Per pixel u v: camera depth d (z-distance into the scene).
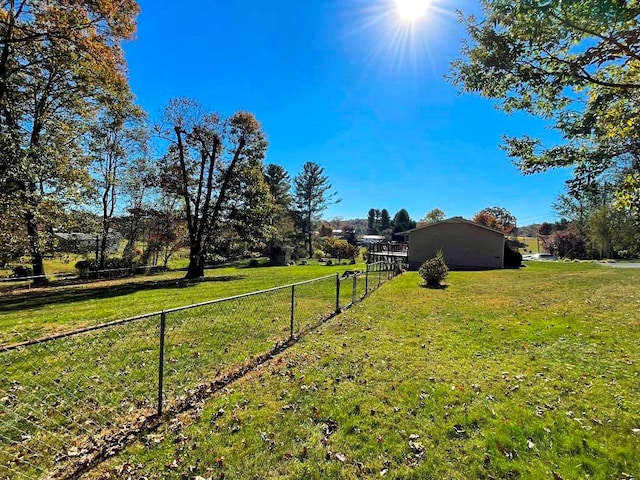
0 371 4.81
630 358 5.12
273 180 44.22
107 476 2.73
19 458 2.95
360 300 10.48
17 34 12.58
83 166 16.94
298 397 4.03
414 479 2.65
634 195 3.90
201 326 7.22
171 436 3.29
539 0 2.70
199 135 19.16
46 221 13.91
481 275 18.33
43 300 11.27
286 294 11.38
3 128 12.48
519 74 3.34
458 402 3.84
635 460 2.78
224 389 4.34
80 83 15.66
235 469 2.81
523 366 4.93
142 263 23.94
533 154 4.16
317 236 55.44
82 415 3.68
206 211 19.64
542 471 2.69
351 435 3.25
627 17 2.60
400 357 5.35
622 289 11.77
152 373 4.82
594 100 3.54
